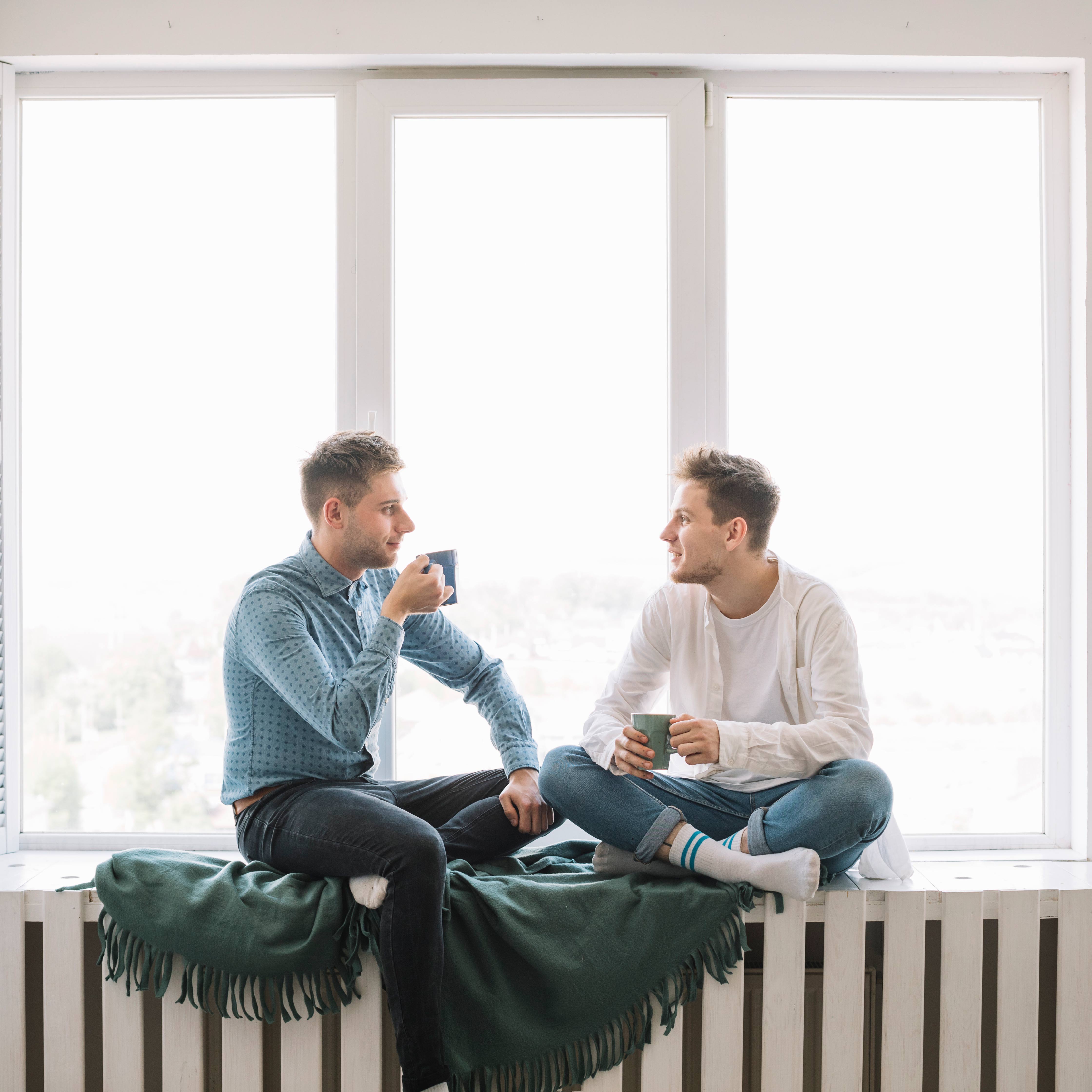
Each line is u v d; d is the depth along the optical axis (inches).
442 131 70.4
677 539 58.7
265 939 51.9
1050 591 70.1
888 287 70.7
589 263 70.5
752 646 60.1
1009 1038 57.6
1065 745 70.0
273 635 55.9
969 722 70.4
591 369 70.4
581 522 70.4
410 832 51.4
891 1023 56.7
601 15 68.1
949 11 68.2
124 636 70.6
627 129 70.4
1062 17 68.2
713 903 53.5
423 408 70.4
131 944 54.3
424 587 56.5
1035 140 70.9
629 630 70.3
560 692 70.5
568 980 52.7
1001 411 70.6
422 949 49.8
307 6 68.1
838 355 70.5
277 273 70.7
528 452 70.4
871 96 70.5
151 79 70.4
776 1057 55.3
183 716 70.6
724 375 70.1
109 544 70.5
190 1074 55.2
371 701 53.9
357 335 69.6
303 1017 53.4
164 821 70.6
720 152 70.4
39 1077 63.4
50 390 70.7
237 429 70.6
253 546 70.5
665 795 58.9
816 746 54.3
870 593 70.4
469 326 70.5
